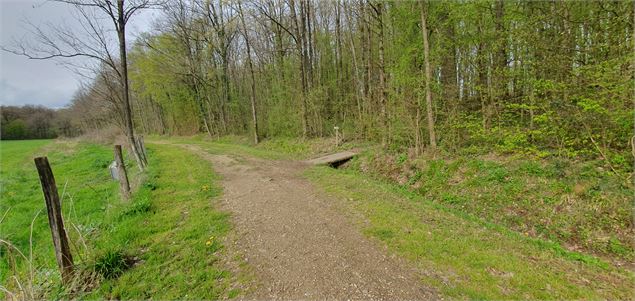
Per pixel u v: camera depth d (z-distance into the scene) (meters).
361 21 13.09
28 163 16.14
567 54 6.98
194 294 2.89
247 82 21.56
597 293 2.72
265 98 19.22
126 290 2.98
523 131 7.55
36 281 3.23
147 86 26.09
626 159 5.38
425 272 3.11
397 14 9.42
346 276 3.09
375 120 12.23
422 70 9.26
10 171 13.80
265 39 20.08
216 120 24.83
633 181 5.01
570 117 6.26
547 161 6.47
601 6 6.11
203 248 3.85
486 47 8.38
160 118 33.16
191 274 3.25
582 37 6.77
